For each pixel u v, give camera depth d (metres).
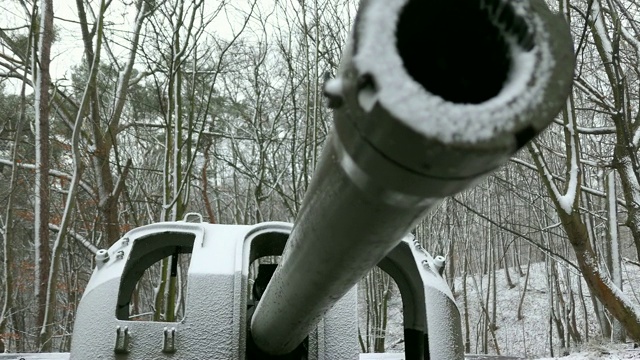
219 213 19.84
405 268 4.17
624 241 28.09
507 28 0.94
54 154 14.52
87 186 13.00
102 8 9.65
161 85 13.84
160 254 4.40
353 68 0.92
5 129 13.31
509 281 29.11
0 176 15.27
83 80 14.96
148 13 10.65
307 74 12.03
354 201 1.32
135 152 19.27
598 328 24.78
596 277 7.73
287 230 4.12
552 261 21.33
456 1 0.91
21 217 15.04
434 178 1.07
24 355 4.57
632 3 10.45
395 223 1.36
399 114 0.88
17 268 15.18
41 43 10.45
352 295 3.79
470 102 0.93
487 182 22.64
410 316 4.24
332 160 1.27
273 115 16.91
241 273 3.67
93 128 11.93
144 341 3.47
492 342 25.88
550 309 21.53
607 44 8.52
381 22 0.89
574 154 7.81
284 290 2.31
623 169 8.82
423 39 0.94
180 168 9.65
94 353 3.45
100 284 3.69
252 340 3.56
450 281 20.80
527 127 0.89
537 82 0.91
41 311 9.82
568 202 7.61
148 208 14.80
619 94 8.27
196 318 3.53
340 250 1.59
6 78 13.10
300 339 3.00
